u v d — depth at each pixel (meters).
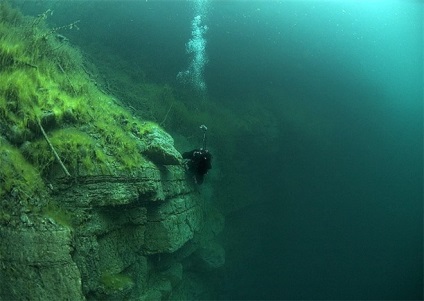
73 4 10.68
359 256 19.20
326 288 18.14
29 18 7.14
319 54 16.94
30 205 4.04
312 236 17.44
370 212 19.47
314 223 17.44
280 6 15.03
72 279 3.99
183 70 12.52
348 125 18.67
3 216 3.93
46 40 6.23
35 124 4.49
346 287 18.98
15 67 5.02
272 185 14.77
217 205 10.64
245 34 14.66
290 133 15.25
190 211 7.23
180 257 7.24
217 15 13.77
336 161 17.77
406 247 20.73
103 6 11.02
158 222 6.05
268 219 14.95
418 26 17.58
